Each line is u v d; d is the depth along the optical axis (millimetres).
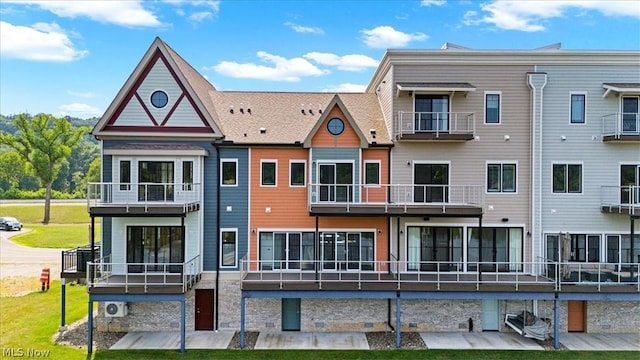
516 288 17906
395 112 20156
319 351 17328
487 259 20109
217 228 19844
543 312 19688
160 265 19156
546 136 20188
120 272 19375
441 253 20156
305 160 20031
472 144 20188
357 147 19781
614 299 17844
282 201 20016
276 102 22641
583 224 20141
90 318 17141
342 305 19656
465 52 19969
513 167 20266
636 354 17156
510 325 19109
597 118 20203
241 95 23016
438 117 20062
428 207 18703
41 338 18281
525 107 20203
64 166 96000
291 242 20078
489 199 20141
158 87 19547
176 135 19516
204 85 23250
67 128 57062
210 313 19734
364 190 19906
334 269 20016
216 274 19719
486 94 20219
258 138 20094
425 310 19625
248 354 16984
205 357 16672
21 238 45531
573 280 18641
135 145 19266
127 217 19359
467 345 17984
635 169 20234
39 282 28266
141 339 18453
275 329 19641
